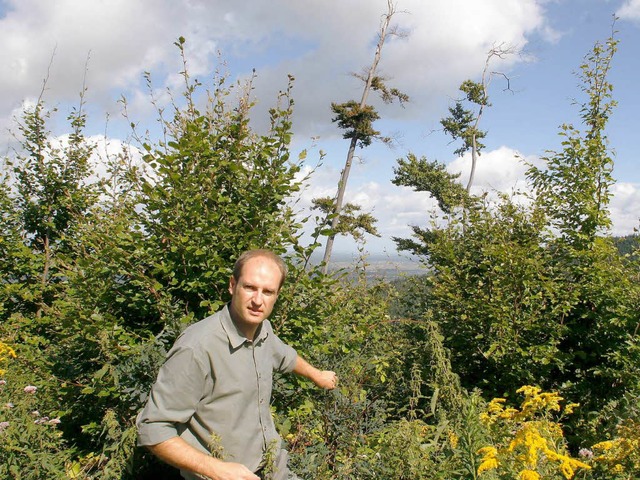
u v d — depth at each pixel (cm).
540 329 543
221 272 361
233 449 236
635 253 568
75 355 385
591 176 580
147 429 218
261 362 248
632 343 519
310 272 384
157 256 381
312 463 334
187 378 221
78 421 374
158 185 371
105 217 459
